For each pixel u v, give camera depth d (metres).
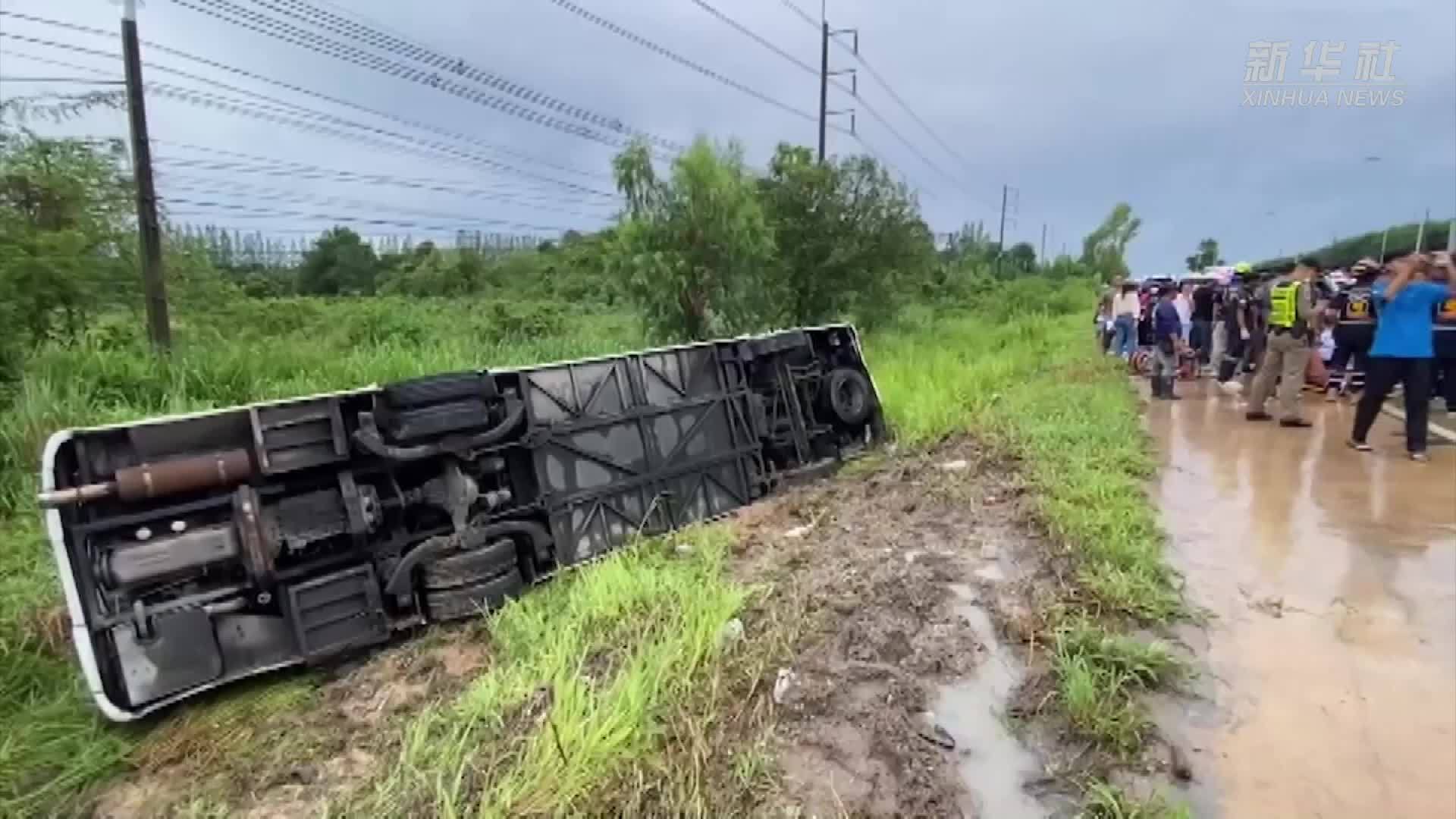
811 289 20.25
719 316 17.05
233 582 4.33
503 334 20.55
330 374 11.41
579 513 5.78
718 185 16.23
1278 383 9.13
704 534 5.99
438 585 4.79
